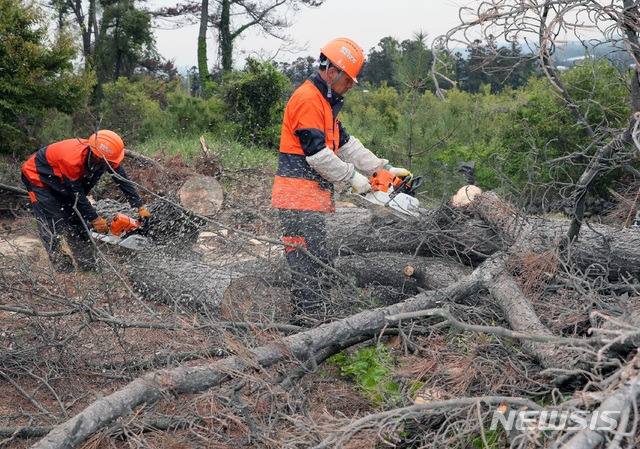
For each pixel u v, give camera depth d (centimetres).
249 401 277
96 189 698
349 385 338
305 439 244
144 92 1847
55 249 463
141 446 243
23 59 1035
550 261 343
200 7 3125
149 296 432
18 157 1036
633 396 172
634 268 375
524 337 210
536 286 341
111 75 2895
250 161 913
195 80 3353
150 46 3030
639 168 445
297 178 380
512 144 875
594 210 609
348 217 425
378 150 1005
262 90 1406
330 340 304
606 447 170
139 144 1222
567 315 312
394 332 353
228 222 455
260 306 369
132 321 356
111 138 471
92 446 256
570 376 246
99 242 451
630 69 333
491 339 304
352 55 369
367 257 414
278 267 388
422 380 293
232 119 1422
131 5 2934
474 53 309
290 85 1484
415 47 875
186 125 1346
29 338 372
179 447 264
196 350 319
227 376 275
